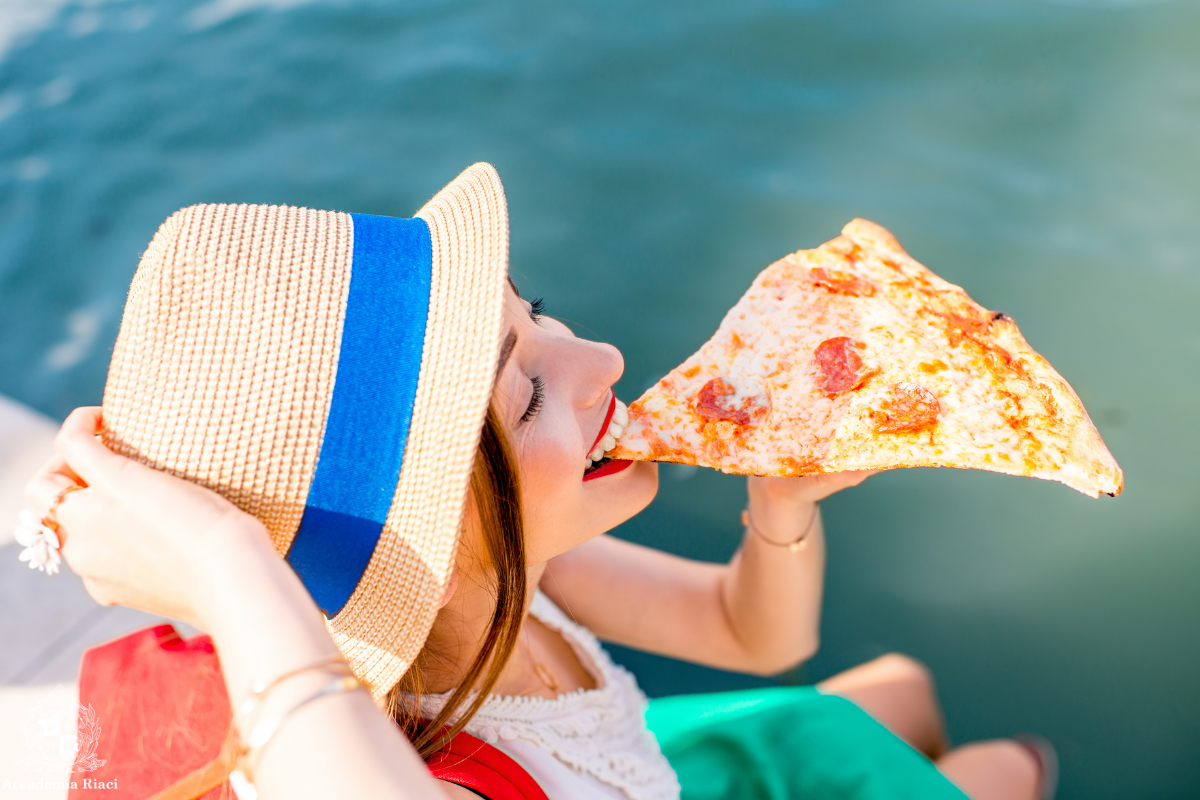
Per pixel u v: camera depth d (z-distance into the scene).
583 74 3.91
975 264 3.04
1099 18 3.69
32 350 3.35
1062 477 1.11
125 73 4.41
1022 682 2.45
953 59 3.67
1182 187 3.15
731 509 2.85
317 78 4.20
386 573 0.99
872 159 3.41
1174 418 2.68
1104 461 1.13
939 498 2.80
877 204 3.26
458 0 4.48
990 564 2.65
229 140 3.98
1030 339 2.84
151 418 0.89
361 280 0.97
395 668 1.10
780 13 3.98
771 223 3.28
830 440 1.19
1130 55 3.55
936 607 2.61
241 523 0.85
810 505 1.75
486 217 0.99
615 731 1.60
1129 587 2.57
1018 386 1.22
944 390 1.20
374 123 3.92
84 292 3.53
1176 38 3.56
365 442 0.94
